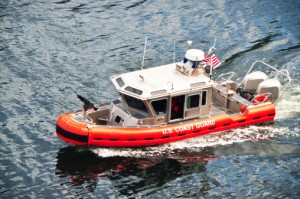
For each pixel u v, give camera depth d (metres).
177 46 138.25
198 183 93.88
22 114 111.75
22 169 96.56
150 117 100.56
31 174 95.38
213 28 146.25
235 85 112.88
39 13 152.50
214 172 96.44
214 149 102.00
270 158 100.12
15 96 117.50
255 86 112.06
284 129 107.62
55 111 113.25
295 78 123.69
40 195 90.75
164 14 152.75
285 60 131.00
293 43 138.75
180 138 102.56
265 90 109.69
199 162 98.75
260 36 142.38
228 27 146.75
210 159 99.50
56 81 123.69
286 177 95.50
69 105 115.38
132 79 101.94
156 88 99.44
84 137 97.56
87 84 123.06
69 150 100.94
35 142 103.50
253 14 153.25
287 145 103.31
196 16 151.88
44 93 119.06
